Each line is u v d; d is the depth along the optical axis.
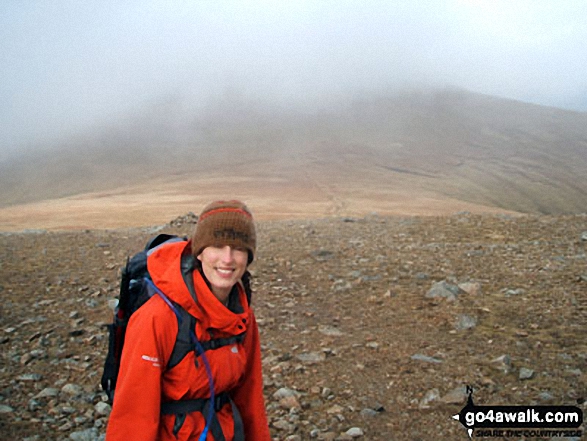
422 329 6.93
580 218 14.82
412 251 11.40
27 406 5.18
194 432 2.59
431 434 4.62
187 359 2.56
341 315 7.64
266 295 8.59
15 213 112.00
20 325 7.21
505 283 8.64
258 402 2.94
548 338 6.36
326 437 4.60
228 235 2.61
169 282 2.57
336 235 13.73
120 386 2.49
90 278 9.43
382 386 5.47
